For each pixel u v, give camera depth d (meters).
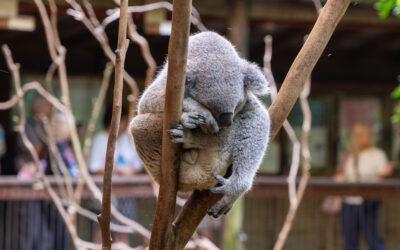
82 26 9.04
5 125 9.80
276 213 9.25
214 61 2.85
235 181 2.96
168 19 8.19
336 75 11.54
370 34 10.25
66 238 6.70
